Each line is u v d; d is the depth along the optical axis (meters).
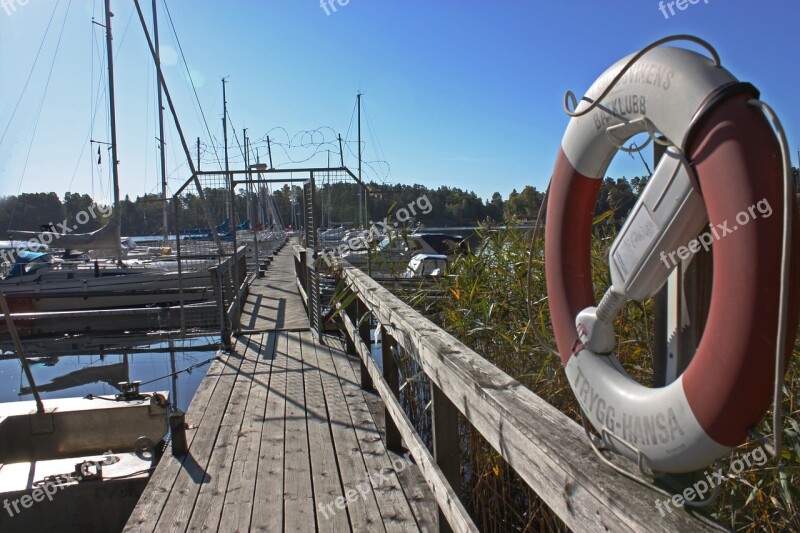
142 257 16.30
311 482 3.31
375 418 4.34
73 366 9.02
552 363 3.09
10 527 3.51
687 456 1.11
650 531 1.00
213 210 10.02
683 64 1.18
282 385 5.25
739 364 1.01
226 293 8.65
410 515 2.91
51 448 4.43
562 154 1.57
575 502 1.26
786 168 0.98
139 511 3.03
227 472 3.47
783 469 1.90
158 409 4.53
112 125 13.98
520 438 1.51
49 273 13.45
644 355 2.82
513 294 3.69
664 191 1.21
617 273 1.33
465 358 2.13
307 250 7.84
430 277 4.61
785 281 0.96
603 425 1.34
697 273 1.30
